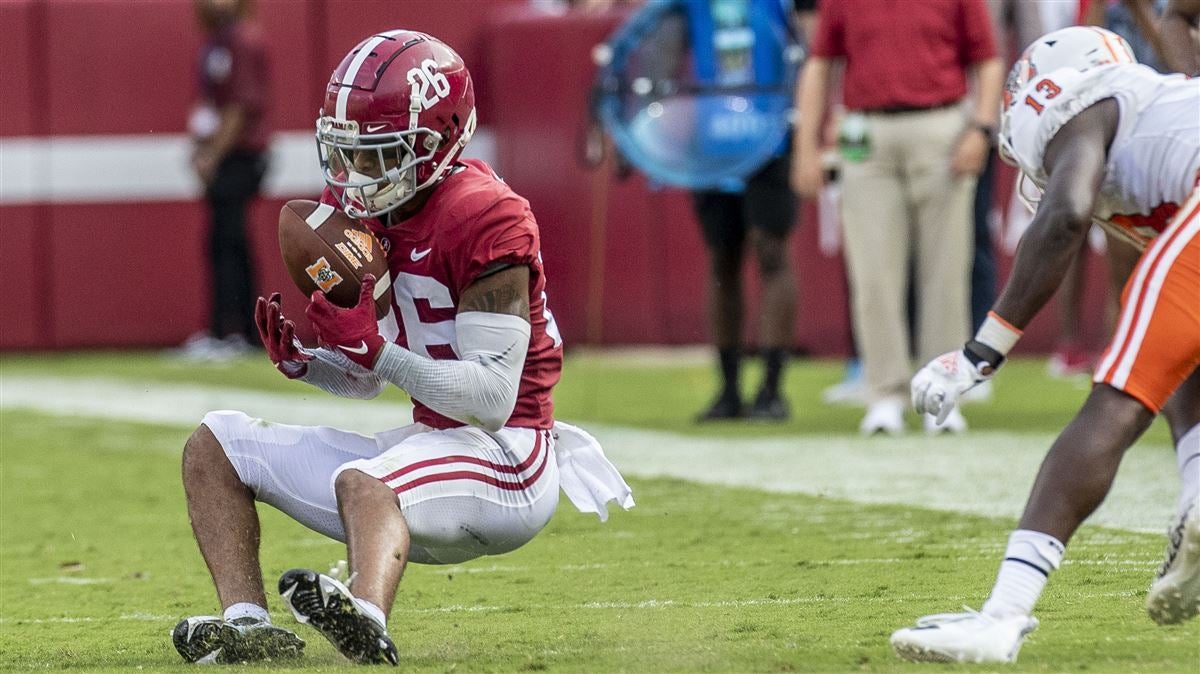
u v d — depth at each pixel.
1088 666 12.49
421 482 13.27
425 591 17.75
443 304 13.69
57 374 45.88
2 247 50.69
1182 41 19.75
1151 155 13.16
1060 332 41.28
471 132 13.89
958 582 17.06
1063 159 13.08
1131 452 27.14
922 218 29.55
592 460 14.61
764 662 13.09
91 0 50.28
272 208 49.97
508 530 13.82
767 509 22.91
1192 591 13.19
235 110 47.16
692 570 18.55
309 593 12.26
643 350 47.09
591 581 18.05
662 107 32.72
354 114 13.42
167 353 50.69
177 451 31.44
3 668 14.10
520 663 13.32
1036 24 32.62
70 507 25.22
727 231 33.03
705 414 33.62
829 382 40.78
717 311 33.47
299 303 50.03
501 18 47.69
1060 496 12.70
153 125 50.72
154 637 15.60
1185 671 12.30
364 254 13.43
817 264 46.44
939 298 29.62
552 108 46.97
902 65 28.98
